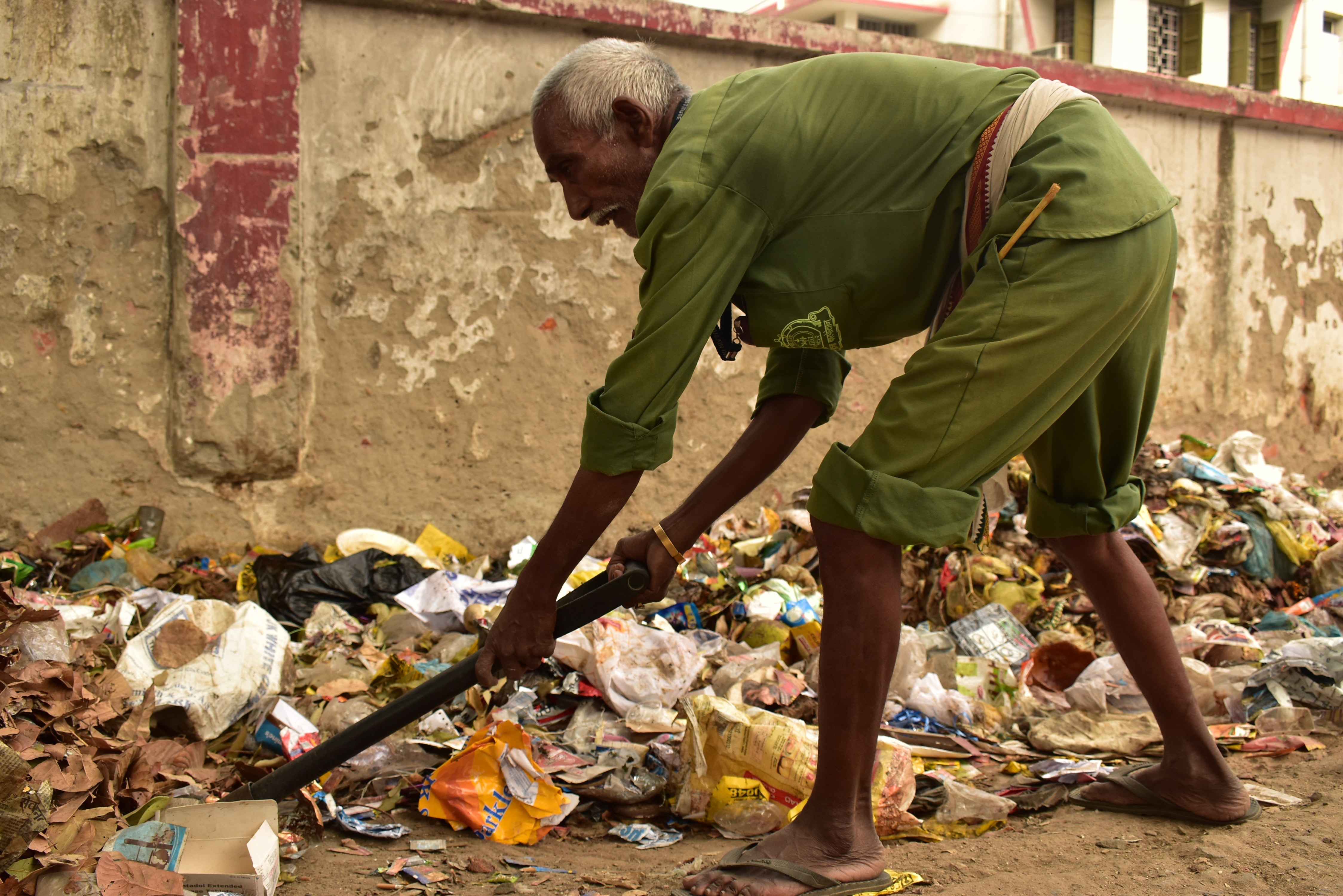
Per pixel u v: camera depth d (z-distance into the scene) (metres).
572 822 2.18
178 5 3.79
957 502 1.62
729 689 2.71
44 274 3.76
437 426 4.31
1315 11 18.41
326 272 4.10
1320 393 6.40
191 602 2.69
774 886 1.66
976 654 3.22
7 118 3.68
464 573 4.10
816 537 1.71
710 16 4.58
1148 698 2.11
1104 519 2.02
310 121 4.04
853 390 5.11
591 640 2.70
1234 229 6.04
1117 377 1.93
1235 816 2.04
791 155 1.70
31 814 1.61
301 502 4.12
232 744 2.42
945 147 1.71
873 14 20.69
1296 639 3.52
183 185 3.84
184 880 1.65
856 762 1.70
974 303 1.64
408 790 2.25
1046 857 1.92
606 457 1.69
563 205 4.45
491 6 4.20
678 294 1.65
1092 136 1.68
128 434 3.90
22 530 3.78
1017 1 18.53
